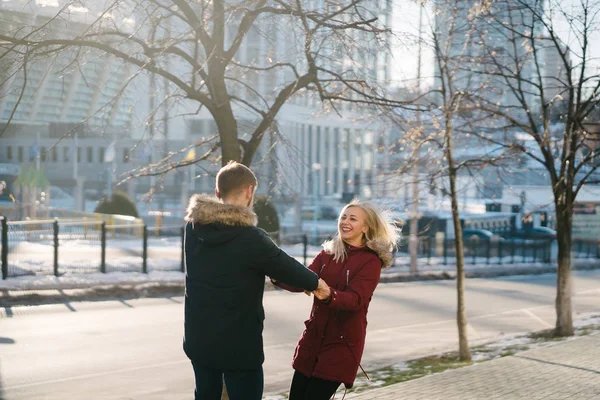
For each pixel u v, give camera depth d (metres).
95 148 100.06
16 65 7.76
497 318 17.98
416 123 11.62
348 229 4.82
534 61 14.38
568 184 14.16
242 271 4.02
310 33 8.24
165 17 8.88
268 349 12.68
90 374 10.16
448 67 14.00
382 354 12.59
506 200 44.44
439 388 8.34
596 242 46.84
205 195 4.12
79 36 7.80
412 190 15.73
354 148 112.62
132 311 16.42
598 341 12.21
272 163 9.75
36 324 14.27
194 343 4.05
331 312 4.71
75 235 28.72
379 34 8.70
